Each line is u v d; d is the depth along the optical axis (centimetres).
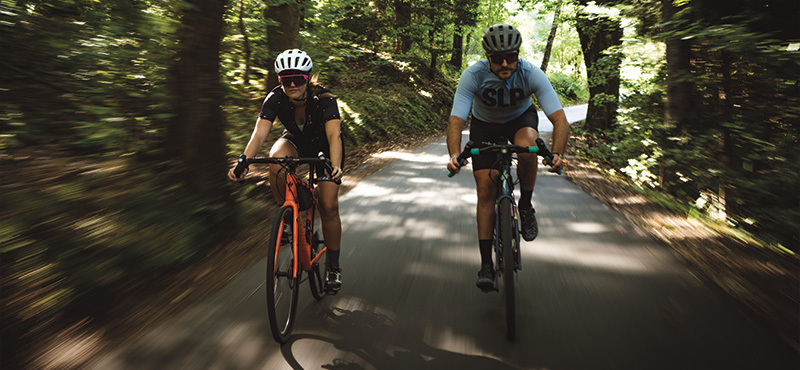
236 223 543
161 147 545
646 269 433
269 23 1013
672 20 716
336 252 377
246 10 967
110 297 376
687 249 488
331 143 355
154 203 481
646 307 356
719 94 732
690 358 287
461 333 324
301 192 359
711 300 367
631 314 346
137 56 618
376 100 1695
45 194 468
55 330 327
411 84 2278
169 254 431
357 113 1447
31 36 602
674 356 290
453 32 2781
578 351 298
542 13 1884
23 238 392
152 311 359
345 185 816
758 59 646
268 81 1168
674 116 761
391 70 2244
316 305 371
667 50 759
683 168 738
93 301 367
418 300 376
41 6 615
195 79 533
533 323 335
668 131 774
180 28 536
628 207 667
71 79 618
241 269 441
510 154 362
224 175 557
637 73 936
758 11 668
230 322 341
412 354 299
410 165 1030
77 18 629
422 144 1459
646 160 840
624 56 927
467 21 2386
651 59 832
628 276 417
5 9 586
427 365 286
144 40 616
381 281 414
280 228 315
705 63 743
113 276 388
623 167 975
